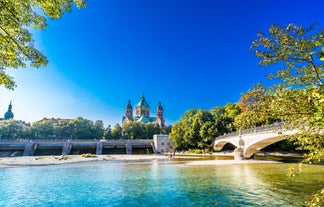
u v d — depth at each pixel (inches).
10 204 539.5
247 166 1258.0
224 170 1088.2
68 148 3585.1
